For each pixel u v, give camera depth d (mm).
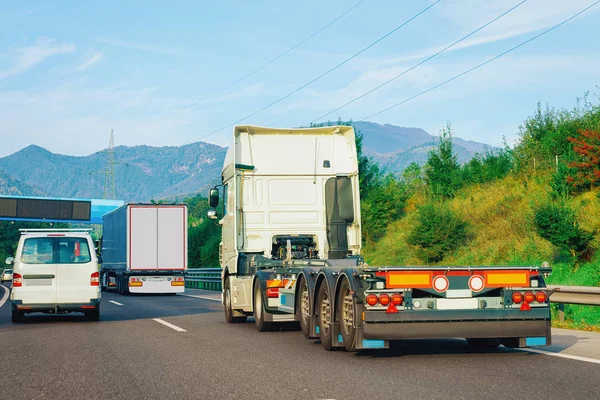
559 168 26984
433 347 11219
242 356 10406
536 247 23453
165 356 10508
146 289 33906
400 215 37156
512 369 8758
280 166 16359
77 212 65438
